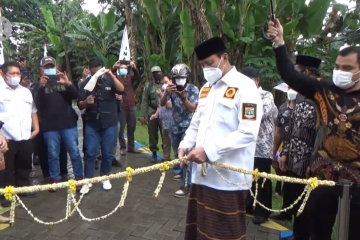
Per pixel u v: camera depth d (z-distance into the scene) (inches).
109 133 185.6
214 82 98.5
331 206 94.3
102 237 136.6
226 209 94.7
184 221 153.3
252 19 342.6
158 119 247.0
